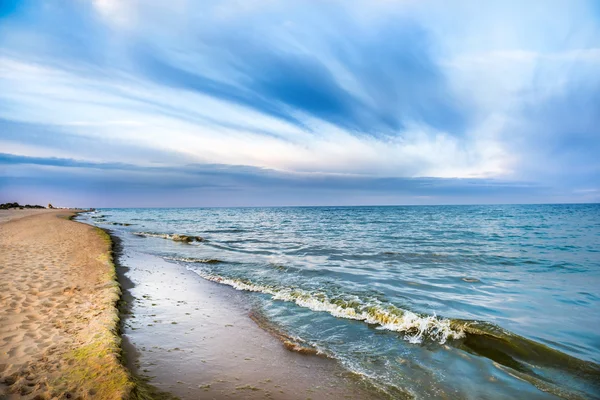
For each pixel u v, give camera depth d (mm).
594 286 9727
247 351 5340
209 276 11102
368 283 10008
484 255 15461
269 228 34594
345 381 4469
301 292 8977
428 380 4539
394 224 39219
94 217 60219
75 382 3637
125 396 3338
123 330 5840
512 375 4672
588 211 74062
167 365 4652
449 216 57812
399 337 6098
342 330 6430
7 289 7406
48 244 15227
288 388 4219
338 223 42625
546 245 19156
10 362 4074
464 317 6930
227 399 3854
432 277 10883
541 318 6984
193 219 57219
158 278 10500
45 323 5492
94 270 9992
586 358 5160
